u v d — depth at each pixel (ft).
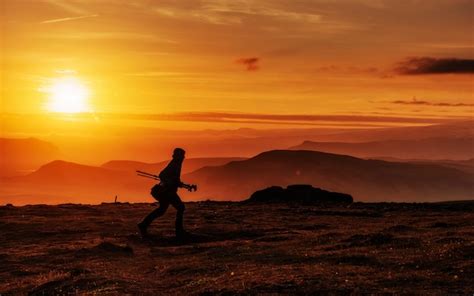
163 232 84.58
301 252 58.65
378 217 99.14
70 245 72.23
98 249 67.46
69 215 107.24
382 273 44.65
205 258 59.57
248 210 115.14
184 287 45.24
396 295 37.24
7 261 62.34
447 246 53.88
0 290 48.78
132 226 90.99
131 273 53.72
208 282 45.50
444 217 93.97
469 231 68.95
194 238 78.54
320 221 94.02
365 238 64.75
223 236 80.43
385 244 60.29
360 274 44.70
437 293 37.45
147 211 115.34
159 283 48.47
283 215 104.83
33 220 97.50
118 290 44.80
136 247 72.64
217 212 111.55
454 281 40.52
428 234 67.72
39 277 53.47
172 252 66.03
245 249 63.21
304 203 129.80
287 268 49.06
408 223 86.48
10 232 84.74
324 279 42.91
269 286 41.68
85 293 44.45
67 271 54.75
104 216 105.29
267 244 66.64
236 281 44.39
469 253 49.01
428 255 50.70
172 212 112.88
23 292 47.78
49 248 69.56
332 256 54.39
